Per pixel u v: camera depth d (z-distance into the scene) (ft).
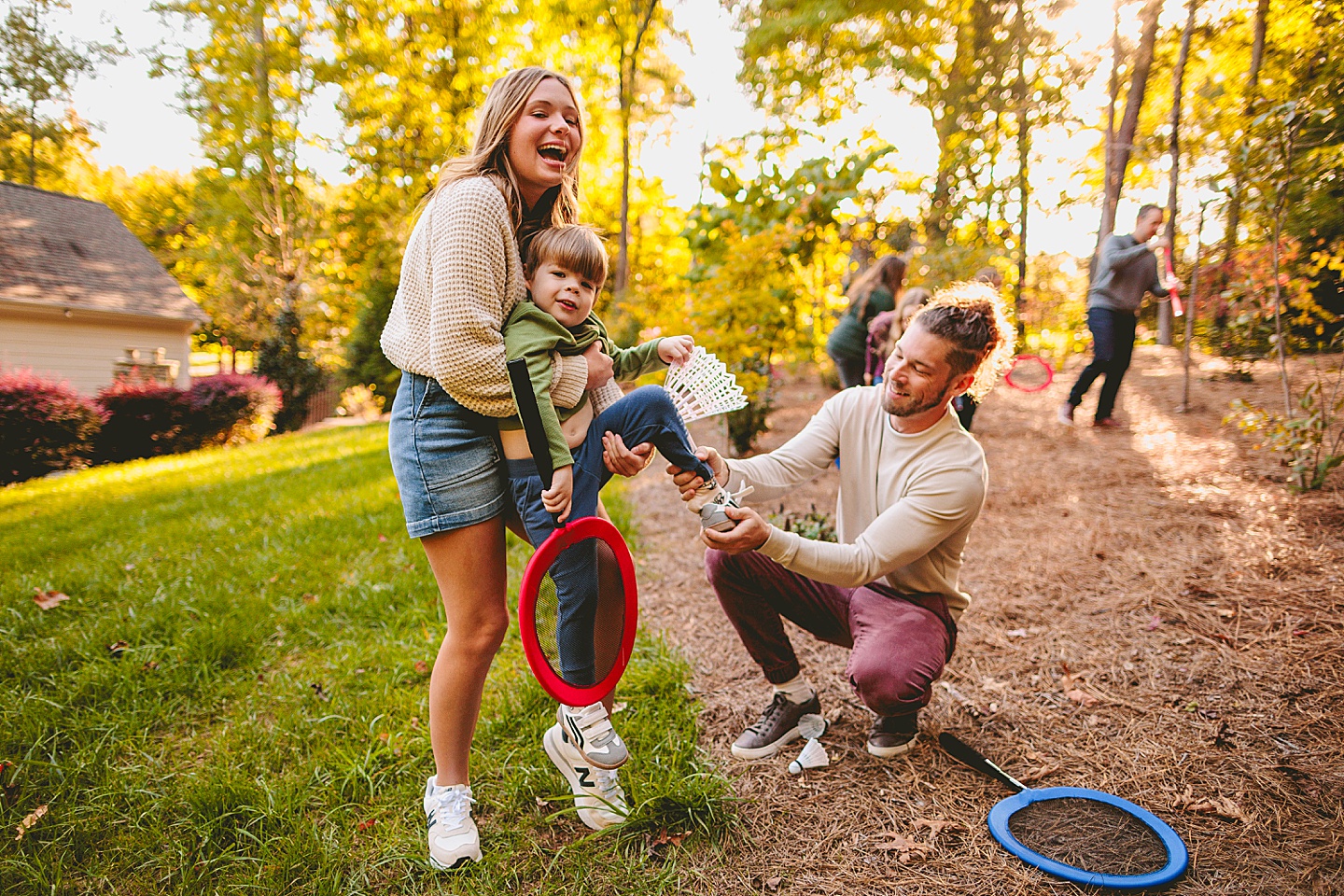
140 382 46.70
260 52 62.69
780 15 45.73
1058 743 8.04
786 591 7.76
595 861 6.53
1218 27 39.27
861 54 48.32
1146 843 6.48
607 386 6.95
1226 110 19.90
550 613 6.64
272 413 54.03
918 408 7.06
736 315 20.83
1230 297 16.87
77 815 7.12
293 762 8.05
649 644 10.46
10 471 37.76
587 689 6.31
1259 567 11.38
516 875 6.35
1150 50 39.58
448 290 5.60
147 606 11.89
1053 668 9.50
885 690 7.17
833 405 8.11
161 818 7.11
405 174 64.59
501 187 6.19
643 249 64.18
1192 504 14.49
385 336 6.43
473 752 7.99
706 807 6.89
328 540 15.40
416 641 10.59
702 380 7.30
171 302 61.98
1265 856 6.28
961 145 49.44
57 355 54.39
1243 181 15.84
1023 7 46.26
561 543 5.88
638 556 14.48
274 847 6.67
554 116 6.29
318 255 77.92
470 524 6.15
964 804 7.14
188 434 46.44
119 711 8.87
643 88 58.03
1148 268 20.99
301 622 11.34
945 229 47.44
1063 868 6.13
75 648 10.38
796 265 23.56
